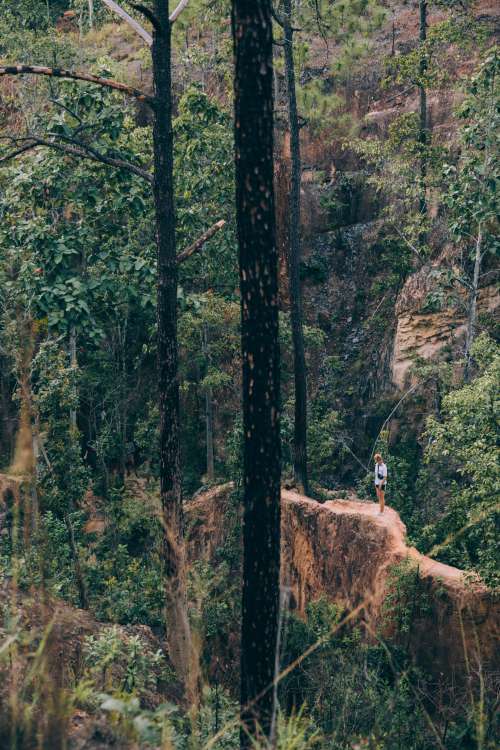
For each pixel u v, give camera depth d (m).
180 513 14.84
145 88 34.34
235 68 7.34
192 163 25.39
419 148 26.62
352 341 31.16
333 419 28.27
